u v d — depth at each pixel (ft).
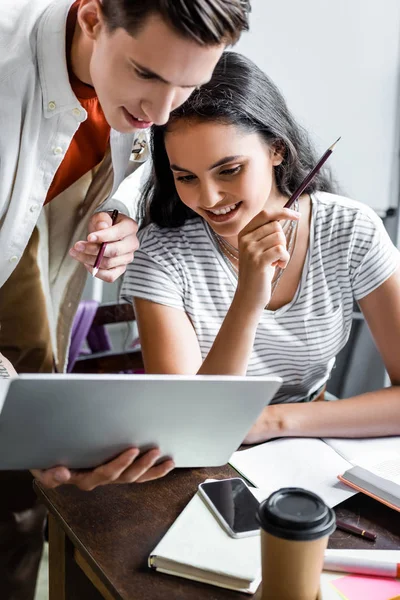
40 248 5.09
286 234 4.52
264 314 4.54
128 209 4.97
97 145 4.63
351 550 2.95
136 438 3.03
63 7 3.92
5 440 2.88
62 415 2.81
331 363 4.96
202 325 4.63
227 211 4.16
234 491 3.28
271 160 4.26
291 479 3.47
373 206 7.50
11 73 3.94
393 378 4.60
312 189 4.59
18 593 5.58
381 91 7.16
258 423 3.87
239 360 4.00
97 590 3.38
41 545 5.60
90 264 4.33
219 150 3.88
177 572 2.87
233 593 2.79
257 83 4.10
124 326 7.74
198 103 3.81
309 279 4.55
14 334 5.32
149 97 3.33
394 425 3.98
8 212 4.30
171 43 3.05
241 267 3.97
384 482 3.35
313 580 2.57
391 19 6.97
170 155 4.00
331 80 7.06
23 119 4.08
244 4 3.21
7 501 5.31
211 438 3.17
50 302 5.39
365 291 4.57
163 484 3.45
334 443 3.86
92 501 3.32
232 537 3.01
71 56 3.98
